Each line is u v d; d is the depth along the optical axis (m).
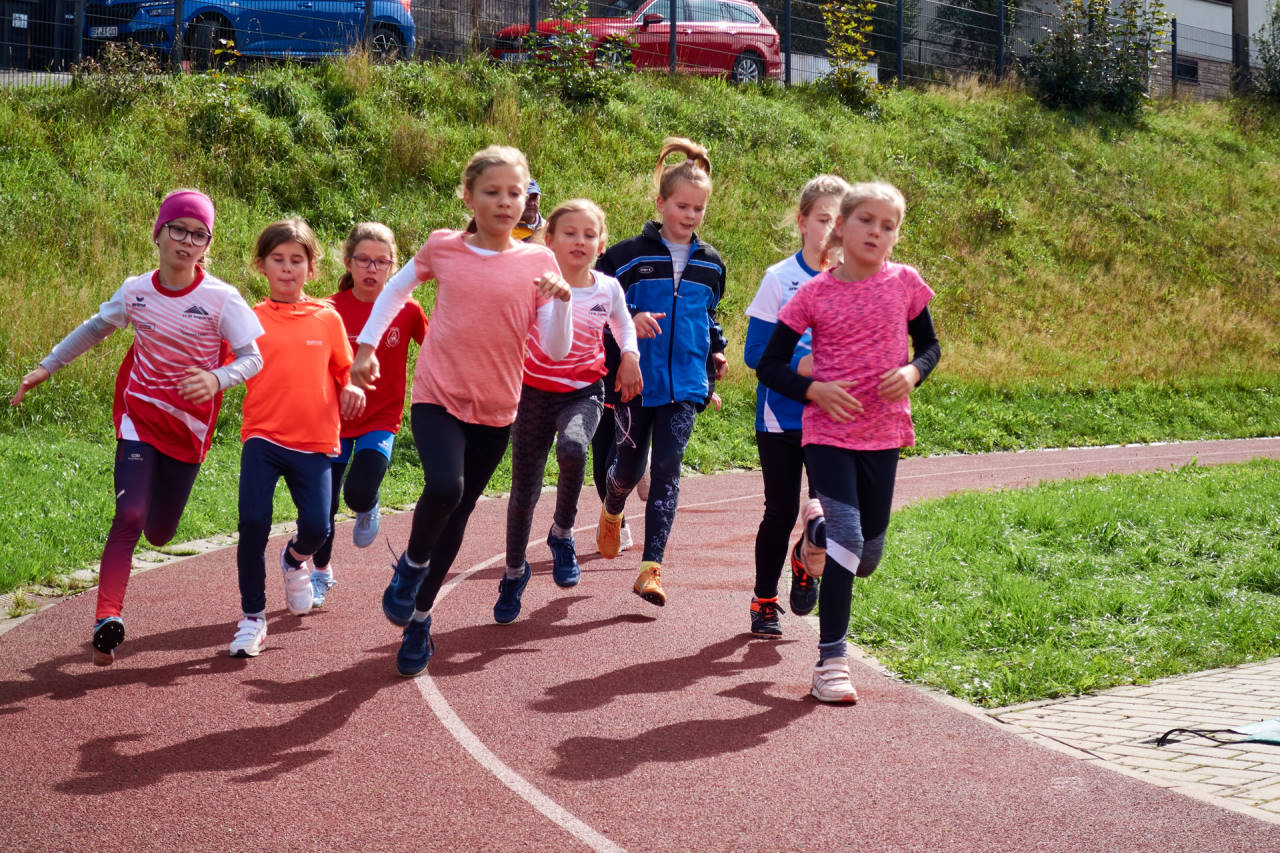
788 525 5.58
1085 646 5.57
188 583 7.02
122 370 5.08
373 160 18.42
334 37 20.08
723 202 21.09
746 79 25.89
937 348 4.80
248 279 14.99
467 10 22.98
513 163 4.57
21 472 9.48
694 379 6.04
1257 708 4.57
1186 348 22.72
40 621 5.99
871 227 4.55
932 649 5.45
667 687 4.86
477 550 8.19
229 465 10.93
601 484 6.97
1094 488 10.45
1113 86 31.66
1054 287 23.38
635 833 3.36
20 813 3.48
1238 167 31.27
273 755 4.00
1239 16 39.62
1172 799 3.57
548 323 4.79
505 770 3.87
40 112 16.64
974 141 27.52
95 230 14.84
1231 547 7.82
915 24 31.78
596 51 23.11
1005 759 3.99
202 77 18.11
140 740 4.15
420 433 4.56
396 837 3.32
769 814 3.50
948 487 12.19
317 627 5.88
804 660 5.36
